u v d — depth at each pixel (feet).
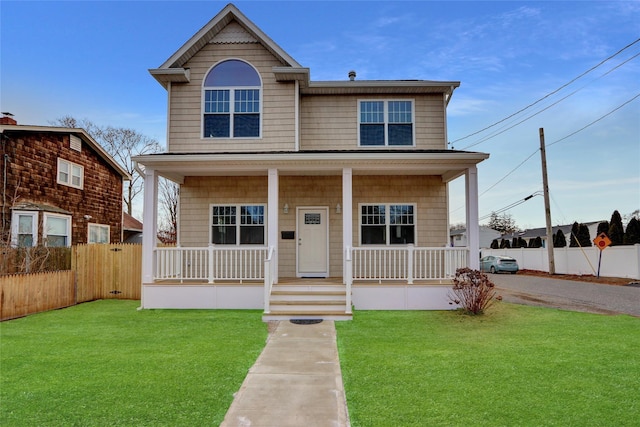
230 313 30.68
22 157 44.75
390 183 40.04
